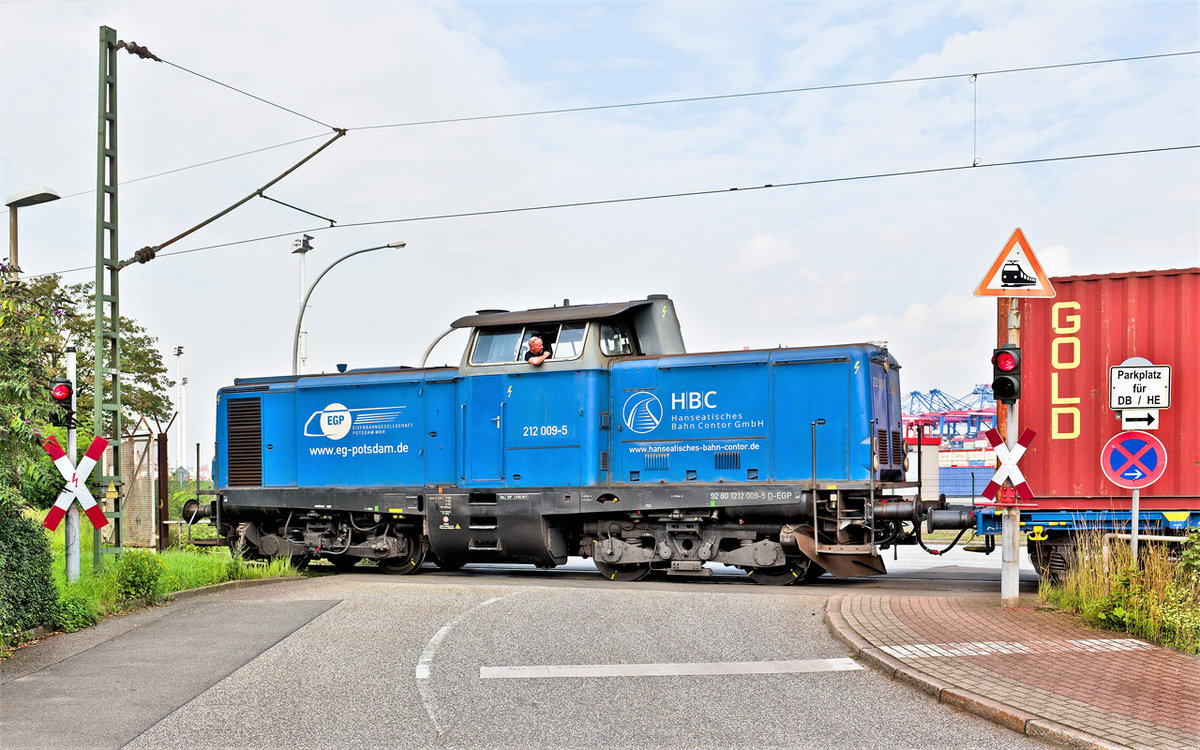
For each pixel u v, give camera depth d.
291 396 19.06
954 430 85.50
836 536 14.88
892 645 9.11
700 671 8.53
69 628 10.50
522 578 16.77
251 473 19.34
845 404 14.87
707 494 15.36
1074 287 13.12
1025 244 11.19
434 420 17.62
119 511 14.27
